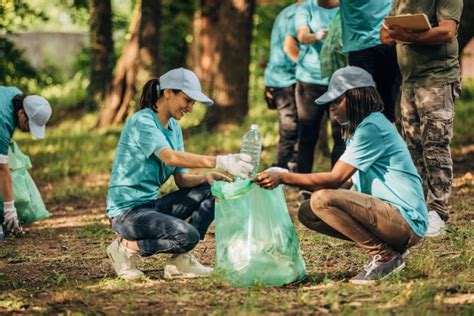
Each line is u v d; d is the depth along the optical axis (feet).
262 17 87.71
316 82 33.81
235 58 60.59
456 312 18.15
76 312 19.02
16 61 58.08
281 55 38.01
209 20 79.36
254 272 20.63
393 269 20.92
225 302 19.53
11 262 26.21
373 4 29.96
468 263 22.34
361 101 20.80
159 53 68.85
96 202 41.22
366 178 20.92
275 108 39.17
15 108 27.99
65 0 103.60
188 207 22.48
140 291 21.04
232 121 60.70
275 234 20.88
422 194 21.03
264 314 18.45
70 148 60.18
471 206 31.99
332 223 20.45
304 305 19.08
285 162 38.34
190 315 18.45
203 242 27.86
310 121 34.24
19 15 54.70
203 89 78.95
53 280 23.04
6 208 29.43
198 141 57.11
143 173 22.04
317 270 22.99
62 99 86.63
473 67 96.32
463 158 44.50
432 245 25.11
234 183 20.80
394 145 20.74
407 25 25.82
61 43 119.96
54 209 39.60
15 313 19.61
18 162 30.73
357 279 20.99
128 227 21.80
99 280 22.76
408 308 18.33
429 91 26.50
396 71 30.60
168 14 84.28
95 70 78.95
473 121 55.52
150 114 22.12
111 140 63.46
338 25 32.14
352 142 20.67
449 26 25.89
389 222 20.39
